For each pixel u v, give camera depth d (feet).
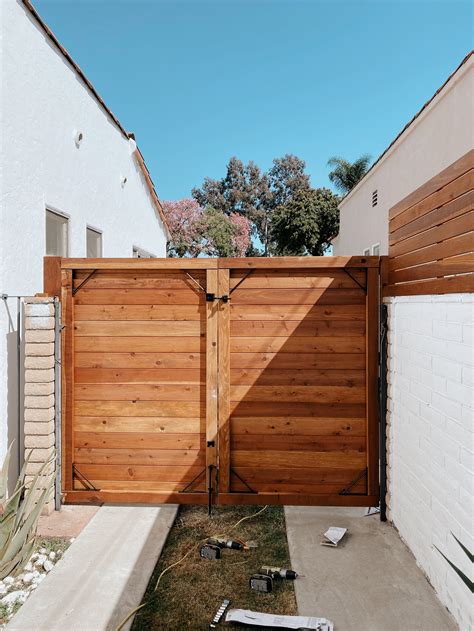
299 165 144.56
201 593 10.00
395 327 13.09
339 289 14.06
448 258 9.67
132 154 29.58
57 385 13.96
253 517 13.75
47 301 13.60
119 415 14.29
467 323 8.67
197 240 87.92
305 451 14.05
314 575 10.63
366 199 43.39
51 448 13.78
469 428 8.55
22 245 14.75
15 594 9.86
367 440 13.93
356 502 13.92
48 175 16.81
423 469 10.86
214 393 14.03
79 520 13.32
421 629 8.84
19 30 14.53
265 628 8.86
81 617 9.17
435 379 10.19
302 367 14.06
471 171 8.64
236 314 14.12
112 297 14.30
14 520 10.62
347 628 8.85
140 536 12.39
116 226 26.05
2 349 13.51
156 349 14.28
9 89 13.92
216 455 14.01
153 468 14.24
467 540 8.52
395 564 11.14
